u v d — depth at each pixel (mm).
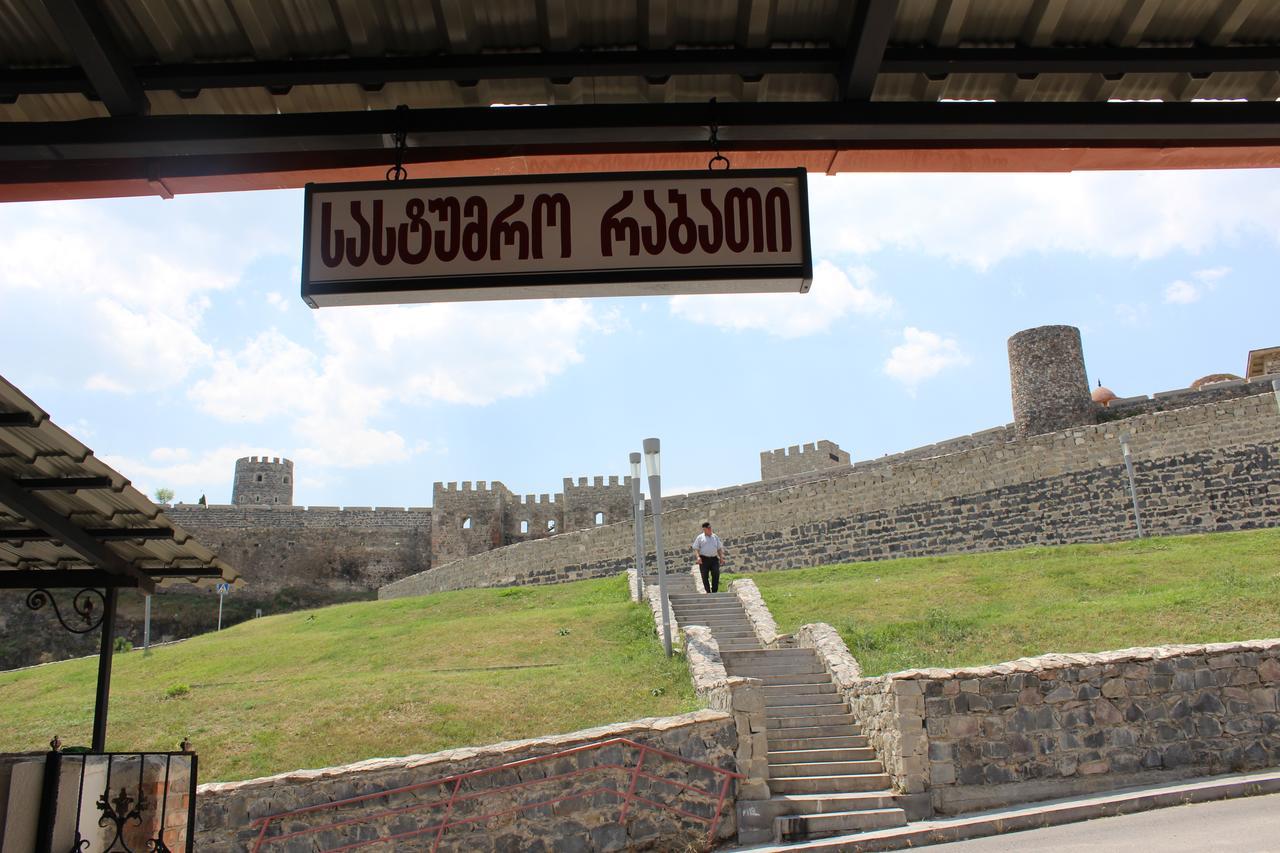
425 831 11914
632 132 4820
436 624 26641
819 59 4801
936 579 24938
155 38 4645
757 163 5250
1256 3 4637
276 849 11859
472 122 4688
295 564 70750
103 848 6395
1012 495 33219
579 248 4551
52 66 4801
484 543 68188
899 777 12867
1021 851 9609
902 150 5141
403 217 4570
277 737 15836
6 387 5590
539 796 12195
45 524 6961
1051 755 12781
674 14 4637
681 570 40750
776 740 14602
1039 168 5387
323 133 4664
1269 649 13281
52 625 56281
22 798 5684
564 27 4645
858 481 36812
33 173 4883
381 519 72812
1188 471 29828
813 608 22969
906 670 13312
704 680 15492
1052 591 21984
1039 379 44500
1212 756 12875
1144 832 9891
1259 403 28891
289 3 4496
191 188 5055
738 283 4570
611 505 67688
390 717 16328
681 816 12445
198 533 70625
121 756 6695
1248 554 22391
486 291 4539
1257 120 4879
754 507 39438
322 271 4516
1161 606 18172
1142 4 4629
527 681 18062
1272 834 8898
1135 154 5258
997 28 4742
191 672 23688
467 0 4488
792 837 12250
